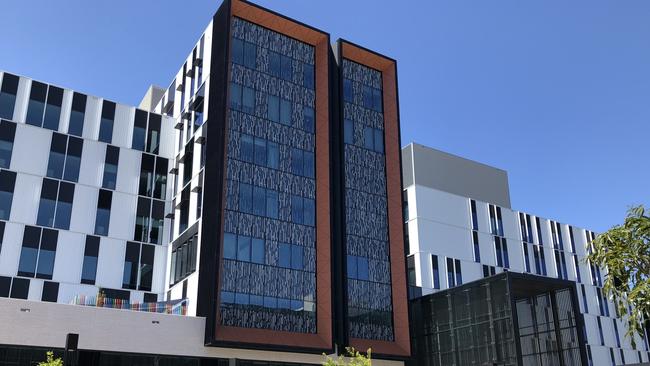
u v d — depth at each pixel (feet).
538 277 132.87
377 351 140.36
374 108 170.81
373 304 148.15
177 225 155.22
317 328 136.26
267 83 150.92
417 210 211.00
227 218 132.67
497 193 242.99
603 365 246.06
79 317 112.68
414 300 155.74
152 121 170.91
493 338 130.21
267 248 135.95
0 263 137.28
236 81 145.89
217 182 133.18
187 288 138.41
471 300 138.72
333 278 140.36
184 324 121.60
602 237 49.70
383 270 153.79
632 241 47.91
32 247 142.41
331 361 84.64
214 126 141.18
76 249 147.84
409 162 222.28
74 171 154.51
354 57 171.22
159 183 165.99
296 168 148.05
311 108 156.56
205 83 154.10
